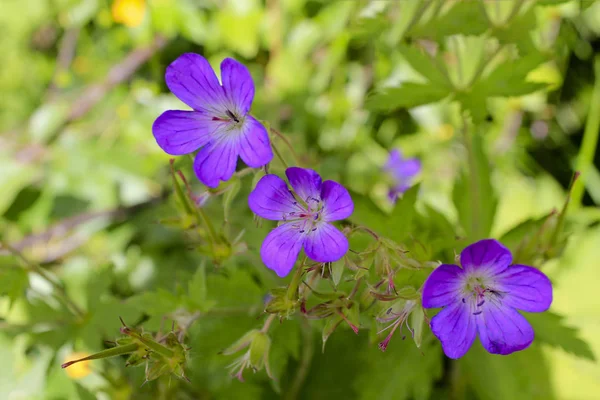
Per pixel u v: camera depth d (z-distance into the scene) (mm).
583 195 381
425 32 269
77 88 462
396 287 235
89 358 219
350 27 314
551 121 392
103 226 399
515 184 361
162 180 403
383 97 273
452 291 217
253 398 291
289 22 407
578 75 390
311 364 310
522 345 217
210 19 421
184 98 228
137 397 290
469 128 291
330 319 229
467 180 290
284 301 223
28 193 428
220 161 226
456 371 301
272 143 238
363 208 270
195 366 277
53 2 475
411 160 354
